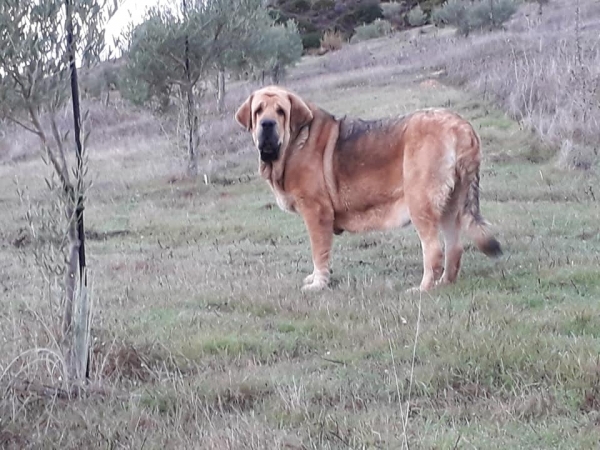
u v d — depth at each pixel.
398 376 5.51
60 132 5.89
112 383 5.67
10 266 7.81
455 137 6.49
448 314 6.05
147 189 11.46
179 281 7.14
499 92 13.51
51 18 5.45
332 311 6.29
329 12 39.03
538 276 6.54
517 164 9.88
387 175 6.63
